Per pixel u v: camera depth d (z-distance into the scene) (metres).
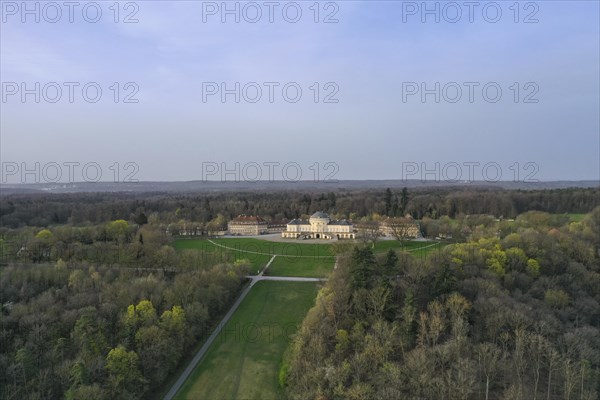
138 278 139.38
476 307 104.88
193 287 132.12
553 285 127.25
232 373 101.50
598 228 197.12
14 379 95.62
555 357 86.12
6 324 112.69
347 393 82.12
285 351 109.00
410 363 85.81
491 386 84.19
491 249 144.62
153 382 98.38
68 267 150.62
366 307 108.19
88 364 96.69
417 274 120.25
